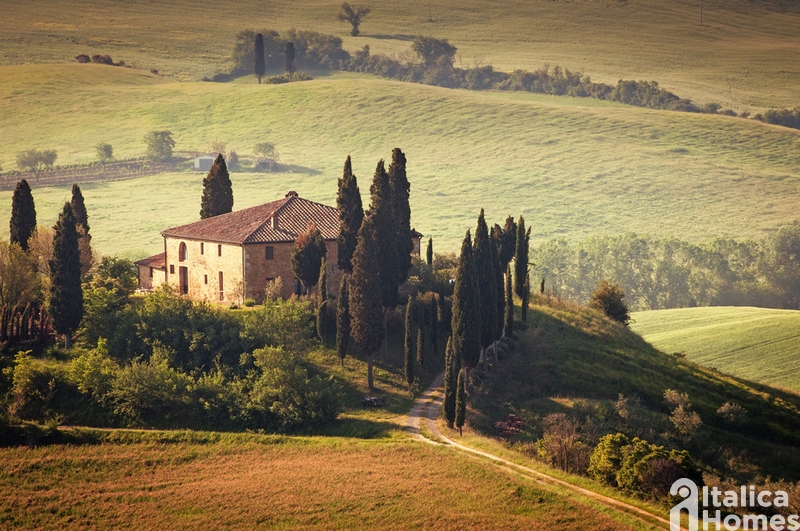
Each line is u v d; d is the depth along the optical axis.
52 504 168.75
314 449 192.50
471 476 174.88
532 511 159.50
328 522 159.25
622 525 152.50
